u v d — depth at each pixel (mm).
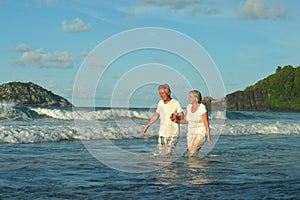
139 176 6539
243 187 5746
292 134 17672
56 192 5305
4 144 10945
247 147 11406
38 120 20859
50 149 10055
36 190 5391
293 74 78000
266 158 9016
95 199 4973
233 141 13336
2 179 6066
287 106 77438
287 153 10086
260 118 35688
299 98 78062
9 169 6953
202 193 5344
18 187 5547
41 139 11922
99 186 5727
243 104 56594
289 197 5172
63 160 8156
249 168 7496
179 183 6004
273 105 75875
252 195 5258
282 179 6398
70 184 5828
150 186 5766
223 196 5184
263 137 15531
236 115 35750
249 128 17781
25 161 7914
